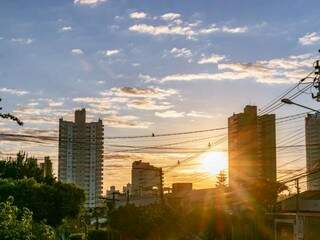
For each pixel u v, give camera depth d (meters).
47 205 46.88
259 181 55.75
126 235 79.44
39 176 61.03
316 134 42.69
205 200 64.69
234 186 58.50
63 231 49.31
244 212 54.88
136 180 113.38
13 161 60.09
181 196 76.19
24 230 17.80
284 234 46.25
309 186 50.84
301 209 46.94
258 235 51.78
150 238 72.75
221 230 56.66
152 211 70.44
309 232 41.47
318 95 28.81
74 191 50.53
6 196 45.19
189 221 61.25
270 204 55.50
